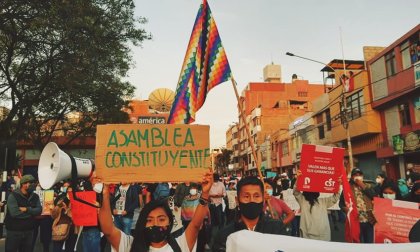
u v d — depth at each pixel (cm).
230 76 542
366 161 2953
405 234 463
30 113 2258
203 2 579
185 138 339
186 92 544
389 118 2591
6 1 1552
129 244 317
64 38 1677
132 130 338
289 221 550
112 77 2075
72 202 651
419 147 2197
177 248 304
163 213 304
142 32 1994
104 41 1877
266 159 5722
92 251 654
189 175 331
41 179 335
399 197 927
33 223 695
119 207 853
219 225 1193
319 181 534
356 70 3572
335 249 262
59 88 1939
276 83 7081
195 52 561
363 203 740
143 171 331
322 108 3556
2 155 1230
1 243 1041
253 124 6606
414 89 2230
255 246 264
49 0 1619
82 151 4453
